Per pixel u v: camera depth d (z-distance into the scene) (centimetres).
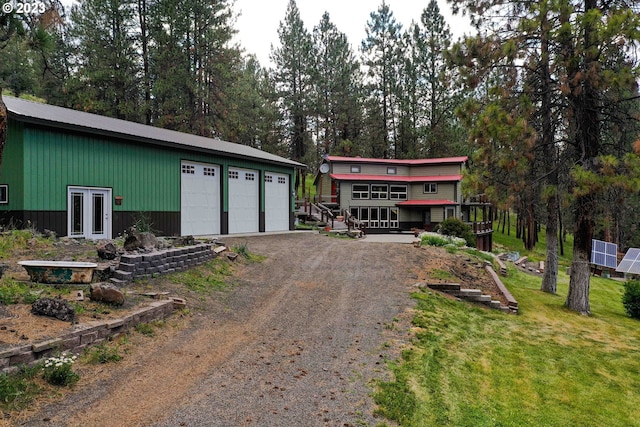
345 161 3372
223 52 3095
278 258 1249
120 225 1339
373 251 1449
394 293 955
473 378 584
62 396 407
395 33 4053
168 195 1514
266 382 491
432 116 4059
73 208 1212
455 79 1244
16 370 416
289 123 4172
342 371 541
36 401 390
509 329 853
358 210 3338
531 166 1148
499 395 550
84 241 1020
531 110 1056
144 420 387
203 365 519
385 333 700
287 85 4109
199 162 1647
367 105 4059
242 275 1006
